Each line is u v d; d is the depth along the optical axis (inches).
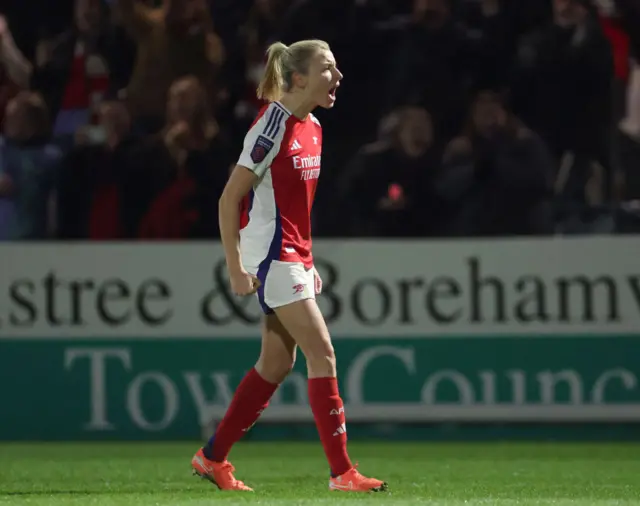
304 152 597.9
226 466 640.4
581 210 1243.2
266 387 631.8
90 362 1133.1
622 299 1107.3
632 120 1304.1
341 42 1327.5
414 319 1118.4
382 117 1316.4
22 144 1270.9
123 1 1322.6
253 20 1342.3
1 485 706.2
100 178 1248.8
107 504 524.7
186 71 1312.7
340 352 1120.8
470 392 1118.4
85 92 1338.6
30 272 1137.4
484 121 1235.2
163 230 1222.3
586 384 1111.0
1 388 1139.9
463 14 1320.1
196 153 1240.2
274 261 593.6
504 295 1114.7
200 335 1127.6
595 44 1286.9
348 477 601.6
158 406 1130.7
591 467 870.4
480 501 539.5
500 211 1226.0
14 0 1370.6
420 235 1227.2
